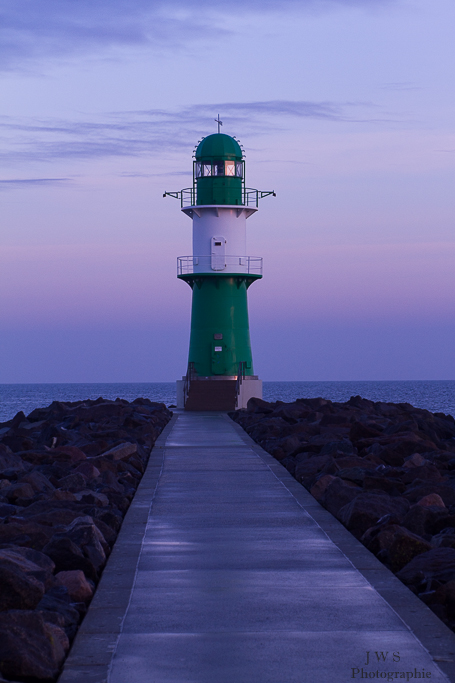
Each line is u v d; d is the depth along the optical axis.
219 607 8.01
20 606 7.65
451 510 12.65
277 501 13.77
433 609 8.05
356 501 11.88
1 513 12.80
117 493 14.49
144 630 7.38
